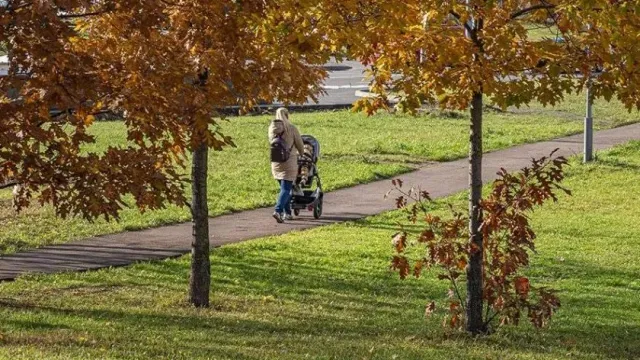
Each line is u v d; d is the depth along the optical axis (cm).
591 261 3033
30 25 1516
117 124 5803
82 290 2408
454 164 4916
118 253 2867
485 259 2006
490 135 5834
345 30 1886
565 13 1811
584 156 4981
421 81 1922
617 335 2166
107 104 1719
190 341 1823
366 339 1948
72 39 1742
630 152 5231
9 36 1545
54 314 2073
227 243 3105
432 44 1850
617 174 4706
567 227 3569
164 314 2150
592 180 4566
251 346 1806
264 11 1873
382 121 6319
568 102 7425
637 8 1756
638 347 2039
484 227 1892
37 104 1614
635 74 1881
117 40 1841
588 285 2734
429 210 3841
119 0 1653
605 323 2288
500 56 1886
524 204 1881
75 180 1666
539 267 2922
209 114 1889
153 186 1700
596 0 1752
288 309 2288
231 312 2233
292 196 3547
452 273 2027
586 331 2186
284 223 3494
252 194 3972
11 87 1593
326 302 2402
